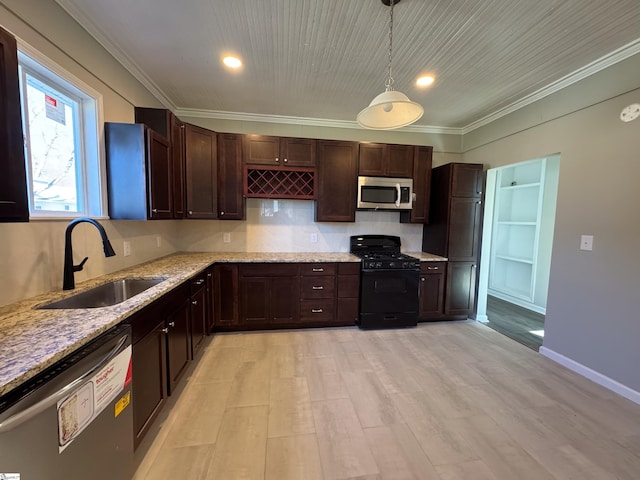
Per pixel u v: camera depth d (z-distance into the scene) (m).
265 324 3.16
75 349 0.97
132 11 1.73
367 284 3.21
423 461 1.48
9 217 1.00
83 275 1.82
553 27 1.83
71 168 1.82
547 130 2.70
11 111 1.00
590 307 2.29
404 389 2.10
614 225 2.13
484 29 1.87
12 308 1.29
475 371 2.36
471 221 3.45
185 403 1.90
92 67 1.88
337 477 1.38
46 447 0.83
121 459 1.19
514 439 1.63
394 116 1.77
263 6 1.69
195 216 2.87
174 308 1.89
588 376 2.28
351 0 1.63
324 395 2.01
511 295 4.58
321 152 3.31
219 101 3.12
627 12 1.69
